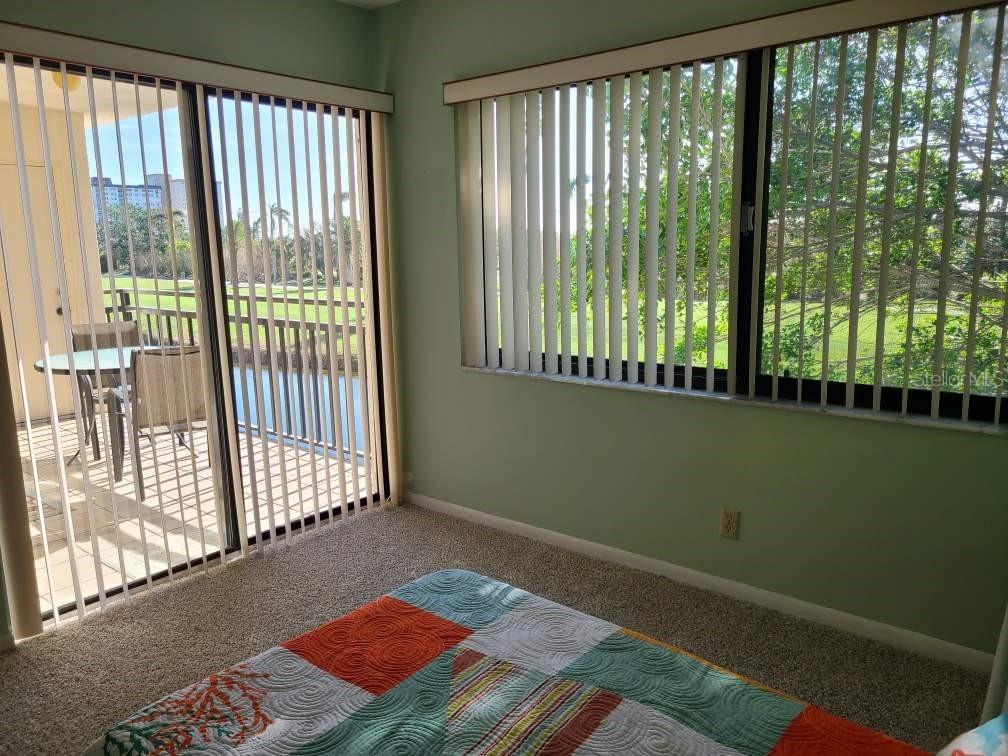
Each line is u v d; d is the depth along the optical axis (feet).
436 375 11.76
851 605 8.13
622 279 9.28
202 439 9.75
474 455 11.49
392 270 11.99
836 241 7.59
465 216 10.80
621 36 8.87
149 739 4.36
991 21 6.47
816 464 8.13
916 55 6.87
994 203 6.70
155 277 8.91
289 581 9.56
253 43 9.90
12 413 7.87
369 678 4.93
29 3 7.79
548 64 9.27
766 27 7.55
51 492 11.34
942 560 7.45
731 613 8.61
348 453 12.00
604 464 9.95
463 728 4.40
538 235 9.90
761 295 8.24
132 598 9.10
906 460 7.52
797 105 7.63
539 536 10.87
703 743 4.24
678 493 9.29
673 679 4.88
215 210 9.50
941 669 7.42
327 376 11.16
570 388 10.09
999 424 6.98
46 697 7.15
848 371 7.70
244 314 9.99
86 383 8.71
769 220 8.05
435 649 5.27
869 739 4.26
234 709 4.63
